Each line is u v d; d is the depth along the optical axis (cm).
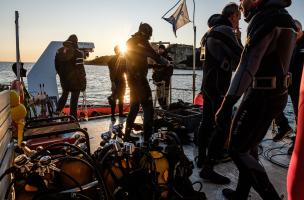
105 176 213
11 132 252
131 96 394
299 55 349
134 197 203
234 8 276
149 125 394
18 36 409
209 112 305
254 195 266
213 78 289
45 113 486
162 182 222
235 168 333
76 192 189
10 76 14250
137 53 375
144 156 224
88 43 696
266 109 201
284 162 345
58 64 518
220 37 274
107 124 554
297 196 79
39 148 229
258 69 201
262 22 190
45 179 191
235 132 212
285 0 196
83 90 541
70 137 332
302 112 80
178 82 6188
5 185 178
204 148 323
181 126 430
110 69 615
